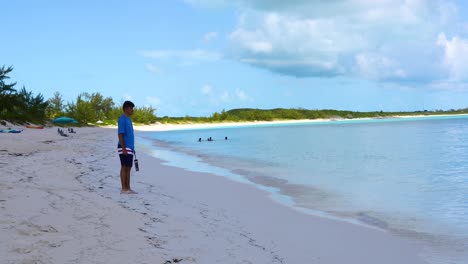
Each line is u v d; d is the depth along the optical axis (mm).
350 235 6117
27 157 14023
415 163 17531
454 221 7078
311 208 8234
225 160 19531
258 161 18969
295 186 11328
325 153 23484
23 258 3936
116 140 33156
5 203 6016
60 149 18984
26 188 7473
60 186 8414
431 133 47594
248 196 9500
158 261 4277
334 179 12812
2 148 16344
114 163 14633
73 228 5133
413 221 7105
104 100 97188
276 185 11492
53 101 81062
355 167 16266
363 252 5289
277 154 23125
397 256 5152
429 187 11070
